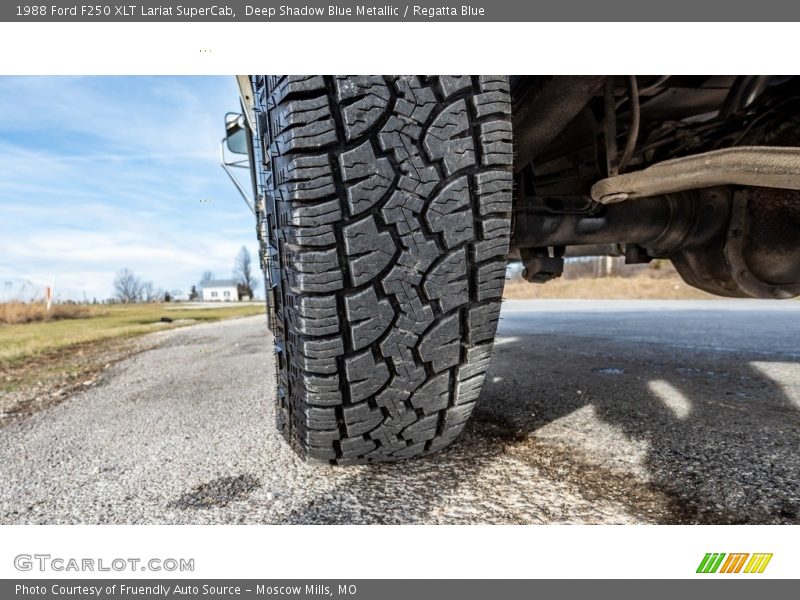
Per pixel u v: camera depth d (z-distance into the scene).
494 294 1.17
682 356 3.08
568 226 1.89
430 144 1.08
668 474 1.29
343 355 1.12
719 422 1.70
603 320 6.10
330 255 1.06
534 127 1.60
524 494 1.21
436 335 1.15
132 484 1.38
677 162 1.38
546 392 2.22
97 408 2.50
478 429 1.70
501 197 1.13
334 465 1.41
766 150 1.22
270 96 1.15
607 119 1.67
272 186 1.22
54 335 8.10
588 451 1.47
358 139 1.04
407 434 1.28
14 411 2.62
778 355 3.06
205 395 2.63
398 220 1.07
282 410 1.56
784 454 1.39
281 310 1.31
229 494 1.28
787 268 1.95
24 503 1.29
